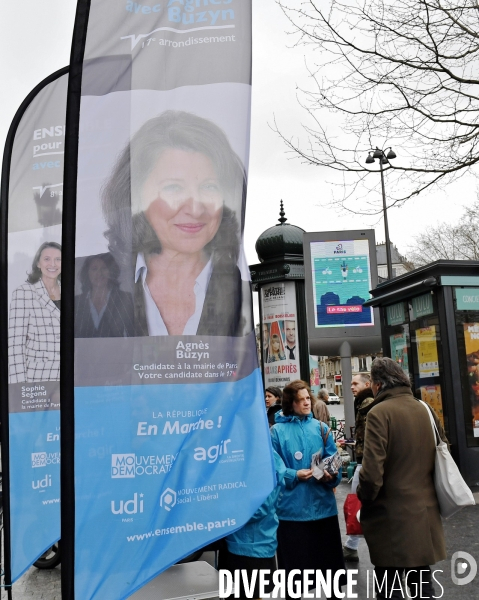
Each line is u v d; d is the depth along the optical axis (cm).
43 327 602
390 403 475
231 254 398
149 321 377
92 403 359
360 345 1489
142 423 367
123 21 389
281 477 523
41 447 581
